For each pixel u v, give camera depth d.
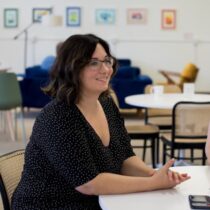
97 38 1.50
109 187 1.35
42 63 8.16
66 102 1.43
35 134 1.45
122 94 6.43
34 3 8.54
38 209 1.43
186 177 1.44
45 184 1.44
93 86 1.47
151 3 8.53
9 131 5.40
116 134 1.64
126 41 8.66
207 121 3.07
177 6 8.55
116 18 8.59
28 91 6.22
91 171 1.37
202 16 8.56
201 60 8.70
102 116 1.59
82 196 1.43
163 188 1.37
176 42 8.66
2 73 4.34
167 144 3.31
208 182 1.45
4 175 1.56
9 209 1.55
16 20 8.59
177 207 1.21
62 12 8.57
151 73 8.73
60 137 1.38
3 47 8.67
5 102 4.40
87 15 8.58
